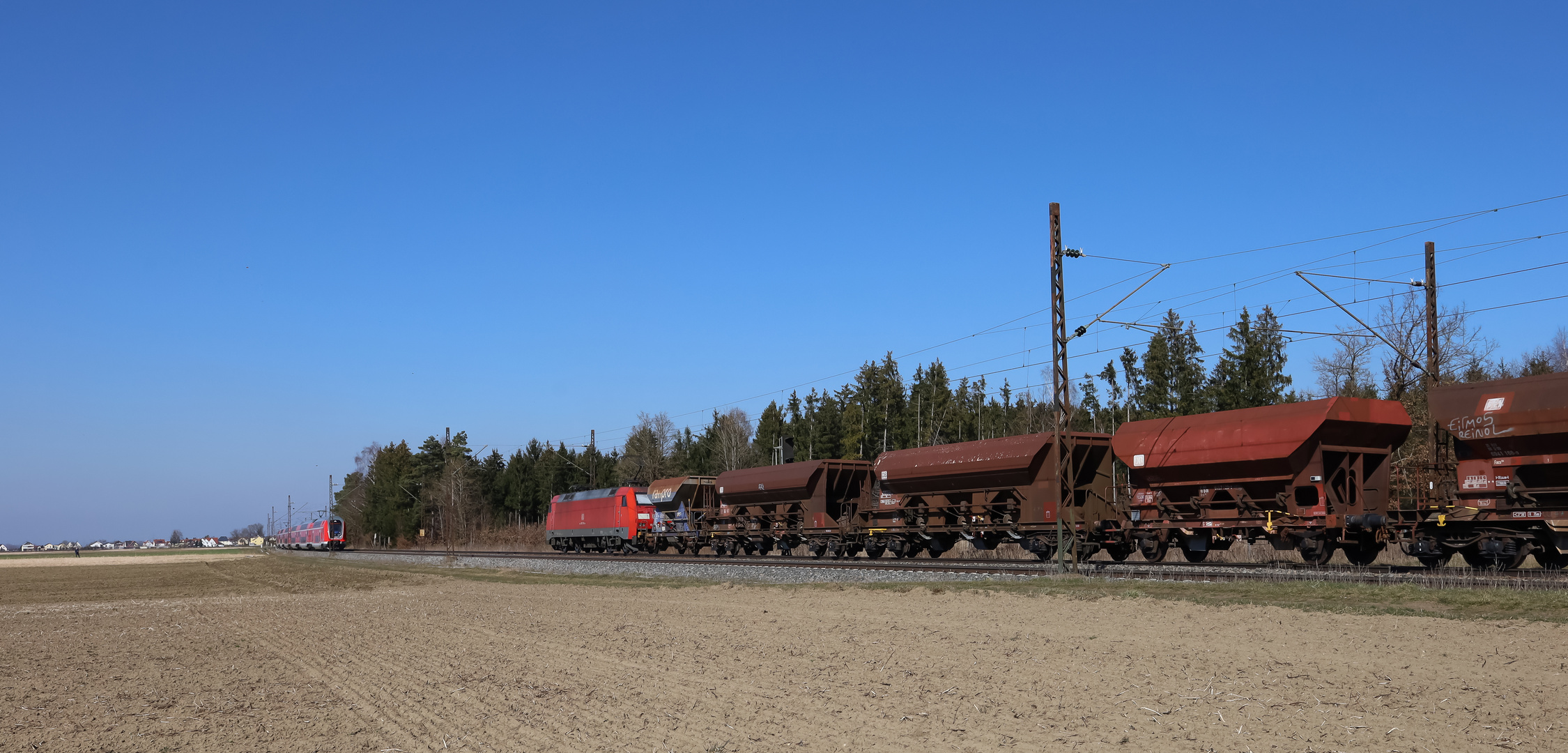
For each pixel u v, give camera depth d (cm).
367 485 13888
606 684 1424
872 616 2152
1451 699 1101
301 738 1152
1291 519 2486
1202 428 2700
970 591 2431
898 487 3716
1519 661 1262
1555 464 2036
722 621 2203
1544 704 1056
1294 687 1198
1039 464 3170
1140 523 2852
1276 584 2031
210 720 1277
